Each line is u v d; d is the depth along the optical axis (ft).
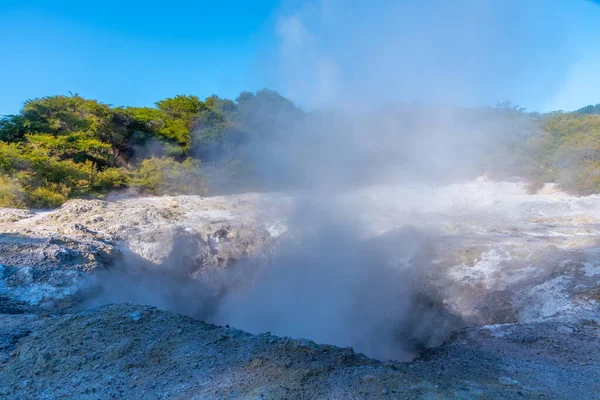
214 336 16.74
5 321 19.11
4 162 52.65
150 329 17.20
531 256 30.99
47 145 63.93
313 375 13.20
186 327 17.57
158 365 14.35
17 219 41.16
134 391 12.73
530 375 14.06
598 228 42.24
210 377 13.39
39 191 49.96
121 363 14.49
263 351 15.19
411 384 12.53
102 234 37.42
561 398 12.21
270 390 12.06
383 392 12.00
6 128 67.46
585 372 14.24
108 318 18.08
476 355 16.38
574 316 20.81
